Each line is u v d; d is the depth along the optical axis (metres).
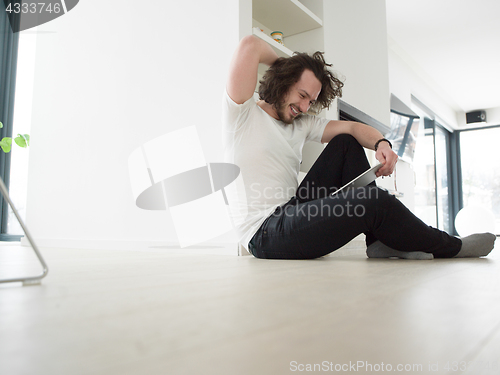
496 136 8.19
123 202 2.44
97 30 2.75
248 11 2.03
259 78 2.46
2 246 2.85
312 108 1.79
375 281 0.85
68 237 2.76
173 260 1.47
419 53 5.75
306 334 0.42
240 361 0.33
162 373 0.30
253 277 0.91
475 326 0.47
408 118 5.23
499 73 6.38
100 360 0.33
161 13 2.35
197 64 2.12
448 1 4.51
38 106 3.10
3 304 0.58
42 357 0.33
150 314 0.51
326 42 2.78
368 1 3.68
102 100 2.65
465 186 8.41
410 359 0.34
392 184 4.48
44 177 2.97
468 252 1.50
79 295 0.66
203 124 2.06
